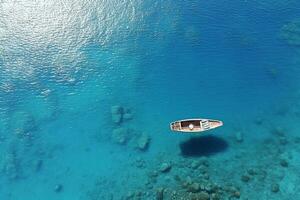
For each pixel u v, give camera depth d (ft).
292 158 108.68
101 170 108.78
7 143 114.62
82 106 123.95
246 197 99.45
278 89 126.62
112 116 119.03
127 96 126.11
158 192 99.14
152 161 109.09
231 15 148.25
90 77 131.34
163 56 136.46
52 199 103.24
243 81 128.47
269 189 101.45
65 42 139.74
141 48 139.03
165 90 126.93
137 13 148.36
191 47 138.51
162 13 148.66
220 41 139.85
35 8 147.43
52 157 111.65
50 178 107.34
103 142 114.32
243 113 120.16
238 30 143.33
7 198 103.81
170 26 145.07
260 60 134.41
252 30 143.33
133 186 104.27
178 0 151.33
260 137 113.70
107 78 131.23
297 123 117.50
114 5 149.69
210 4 151.33
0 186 105.70
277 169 106.01
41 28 142.72
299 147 111.34
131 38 142.10
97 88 128.57
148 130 116.16
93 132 117.19
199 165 106.01
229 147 111.04
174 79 129.70
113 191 103.71
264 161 107.96
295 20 145.79
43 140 115.65
